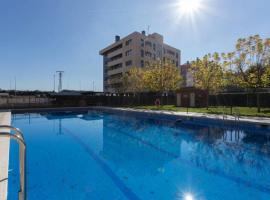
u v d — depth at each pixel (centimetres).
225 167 739
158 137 1261
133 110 2189
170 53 6228
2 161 530
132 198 532
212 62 2294
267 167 736
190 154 905
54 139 1231
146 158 858
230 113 1628
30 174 680
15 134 246
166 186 595
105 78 6650
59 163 795
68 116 2386
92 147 1045
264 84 1727
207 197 529
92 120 2070
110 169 732
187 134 1291
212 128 1388
